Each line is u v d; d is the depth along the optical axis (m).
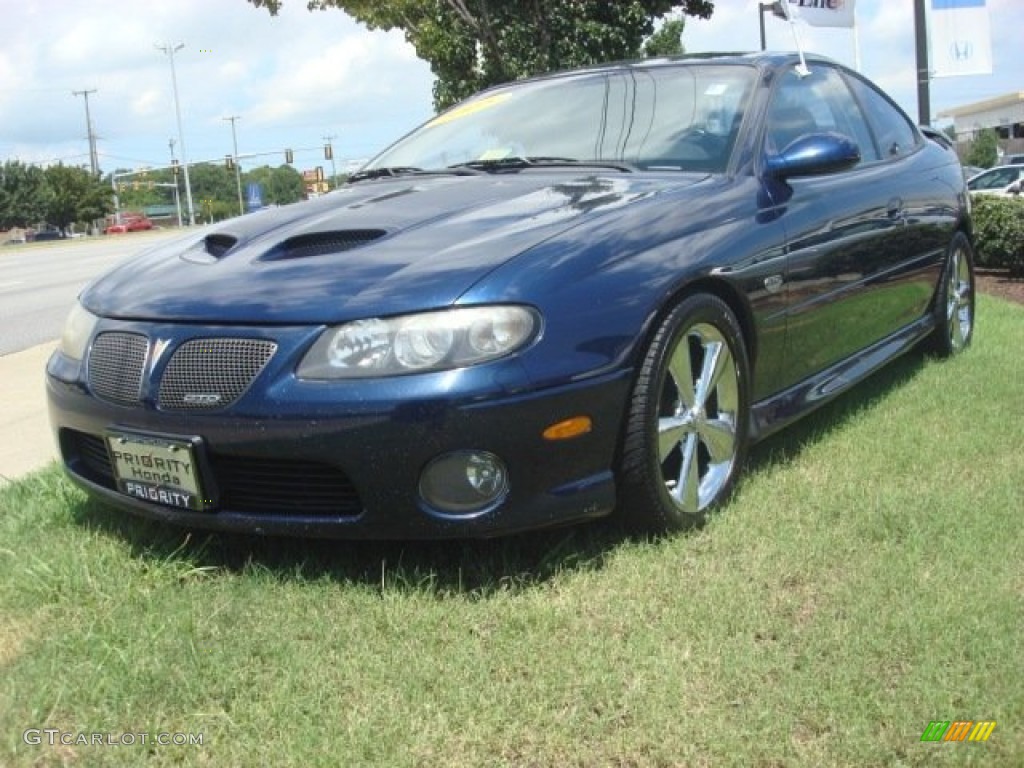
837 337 4.04
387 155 4.46
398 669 2.36
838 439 3.97
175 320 2.84
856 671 2.28
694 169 3.57
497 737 2.11
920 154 5.26
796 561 2.84
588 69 4.50
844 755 2.01
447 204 3.29
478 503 2.63
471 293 2.61
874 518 3.10
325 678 2.32
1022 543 2.91
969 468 3.57
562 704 2.21
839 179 4.12
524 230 2.91
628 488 2.91
